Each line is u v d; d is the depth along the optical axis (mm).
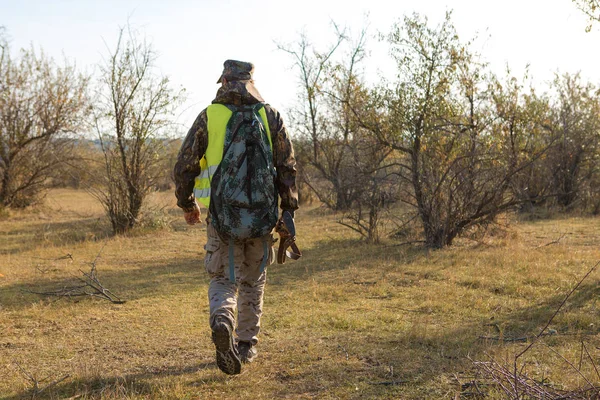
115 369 4004
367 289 6707
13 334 5039
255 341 3969
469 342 4418
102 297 6473
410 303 6012
